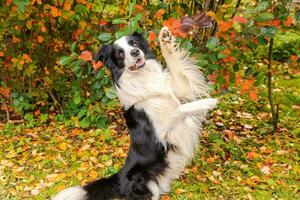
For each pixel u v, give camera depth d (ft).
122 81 8.45
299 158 10.65
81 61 9.82
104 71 9.99
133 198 8.70
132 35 8.55
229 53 9.34
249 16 8.95
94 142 11.33
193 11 10.62
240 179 10.00
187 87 8.61
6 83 12.36
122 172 8.78
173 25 8.47
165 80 8.54
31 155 11.03
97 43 11.30
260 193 9.59
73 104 12.39
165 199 9.46
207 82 9.43
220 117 12.39
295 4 9.25
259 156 10.71
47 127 12.17
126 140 11.31
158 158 8.66
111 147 11.16
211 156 10.71
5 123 12.59
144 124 8.54
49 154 11.03
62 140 11.49
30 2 10.51
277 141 11.32
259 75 10.71
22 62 11.33
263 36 9.24
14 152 11.14
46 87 12.36
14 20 11.29
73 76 12.51
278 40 15.37
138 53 8.21
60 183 10.05
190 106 8.32
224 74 9.96
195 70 8.72
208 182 9.94
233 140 11.35
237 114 12.62
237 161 10.53
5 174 10.39
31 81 12.29
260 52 14.99
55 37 12.06
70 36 12.09
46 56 12.24
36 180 10.20
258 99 13.35
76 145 11.32
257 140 11.41
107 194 8.62
